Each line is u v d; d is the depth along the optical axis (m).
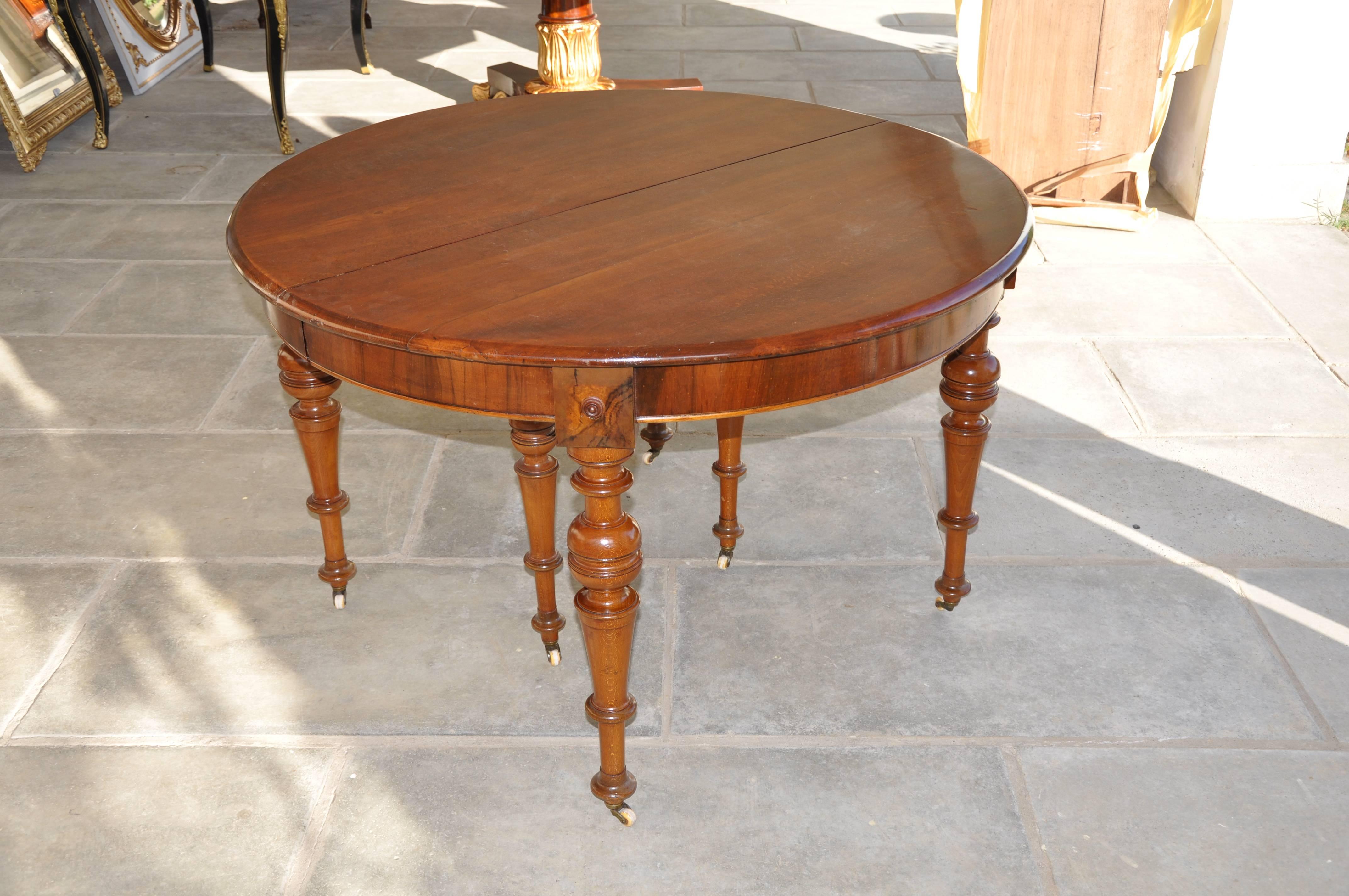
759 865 1.65
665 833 1.71
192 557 2.33
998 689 1.98
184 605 2.19
